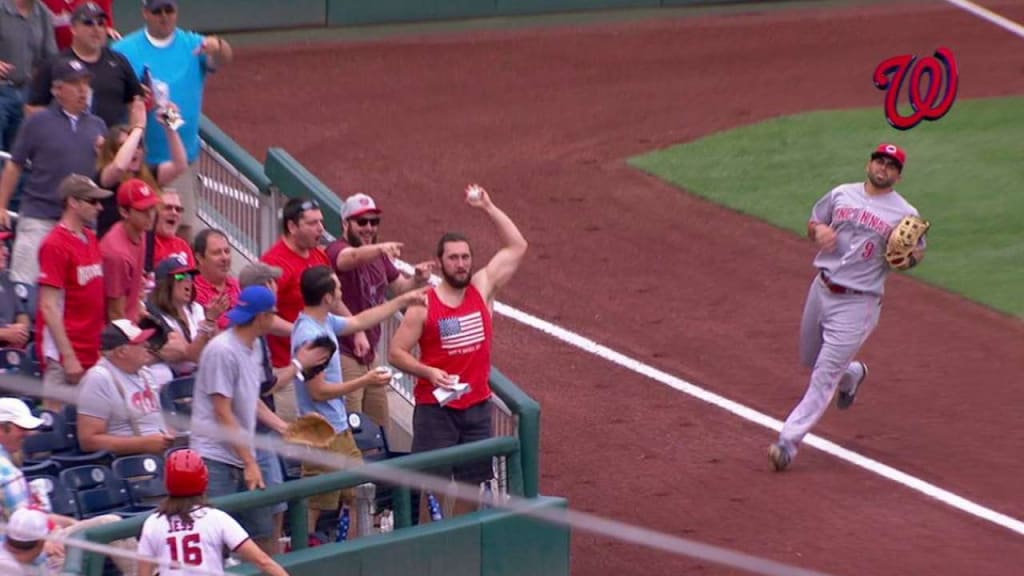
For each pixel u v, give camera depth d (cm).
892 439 4797
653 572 4012
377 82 8200
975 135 7425
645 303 5769
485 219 6469
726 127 7600
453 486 3747
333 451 3725
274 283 3731
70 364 3622
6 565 2881
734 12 9769
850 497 4422
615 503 4356
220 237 3962
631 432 4812
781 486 4484
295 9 9081
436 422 3866
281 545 3684
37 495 3312
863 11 9725
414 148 7244
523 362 5272
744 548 4116
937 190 6831
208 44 4803
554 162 7131
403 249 6106
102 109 4475
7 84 4731
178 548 3027
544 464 4588
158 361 3750
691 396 5066
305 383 3675
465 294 3878
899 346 5462
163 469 3556
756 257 6197
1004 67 8519
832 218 4553
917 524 4272
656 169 7069
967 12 9612
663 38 9162
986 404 5044
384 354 4338
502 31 9262
